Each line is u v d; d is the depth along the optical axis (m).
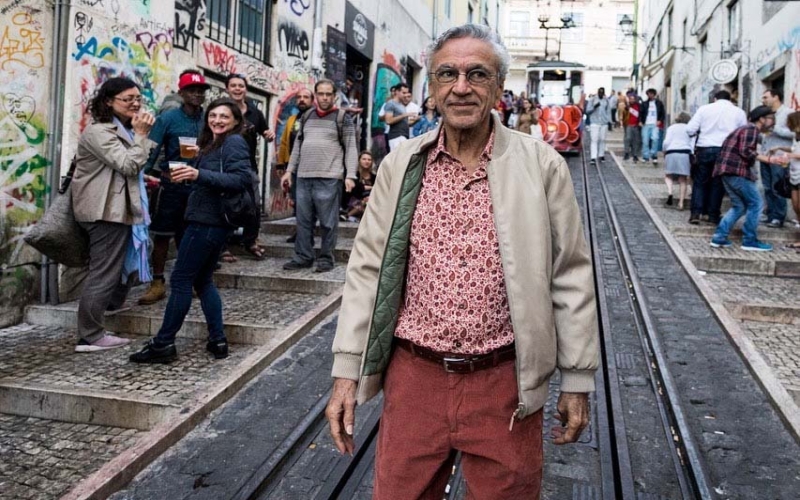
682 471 3.29
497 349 1.88
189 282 4.52
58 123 5.56
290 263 6.76
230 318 5.36
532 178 1.88
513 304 1.82
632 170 15.09
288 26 9.51
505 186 1.85
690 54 19.38
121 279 5.05
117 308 5.36
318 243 7.79
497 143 1.89
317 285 6.27
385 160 2.04
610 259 7.55
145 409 3.88
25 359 4.60
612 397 4.05
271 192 9.30
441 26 18.83
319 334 5.15
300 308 5.75
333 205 6.63
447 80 1.85
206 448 3.46
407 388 1.94
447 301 1.87
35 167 5.47
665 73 23.95
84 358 4.65
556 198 1.91
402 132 10.13
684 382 4.28
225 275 6.47
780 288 6.58
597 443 3.56
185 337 5.18
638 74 34.03
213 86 7.88
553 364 1.90
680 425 3.64
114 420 3.93
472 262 1.86
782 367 4.62
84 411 3.98
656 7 27.53
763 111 8.85
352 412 1.99
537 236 1.85
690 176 10.67
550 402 4.05
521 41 41.34
